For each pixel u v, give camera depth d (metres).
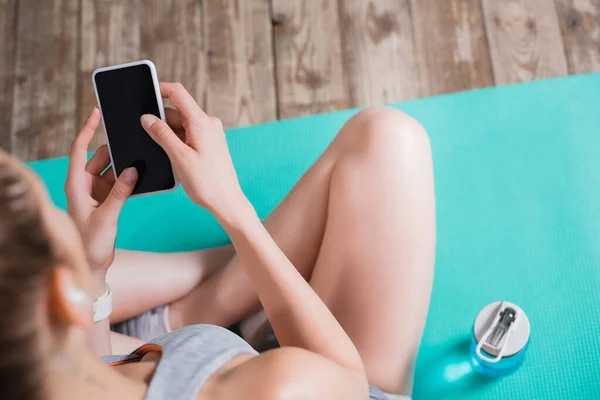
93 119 0.89
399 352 1.02
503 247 1.35
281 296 0.81
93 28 1.87
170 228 1.44
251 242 0.81
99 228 0.86
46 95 1.83
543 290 1.29
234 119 1.76
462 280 1.33
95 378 0.49
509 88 1.51
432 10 1.81
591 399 1.18
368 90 1.76
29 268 0.38
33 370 0.40
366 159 1.02
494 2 1.81
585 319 1.26
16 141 1.79
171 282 1.17
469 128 1.48
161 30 1.86
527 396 1.20
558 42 1.76
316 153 1.50
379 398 0.95
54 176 1.54
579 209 1.37
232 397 0.60
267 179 1.48
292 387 0.61
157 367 0.61
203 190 0.80
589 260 1.31
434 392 1.22
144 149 0.90
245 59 1.81
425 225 1.03
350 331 1.02
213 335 0.70
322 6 1.84
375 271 1.00
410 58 1.78
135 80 0.87
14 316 0.38
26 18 1.90
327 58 1.79
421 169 1.04
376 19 1.82
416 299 1.02
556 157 1.43
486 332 1.15
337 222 1.03
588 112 1.47
